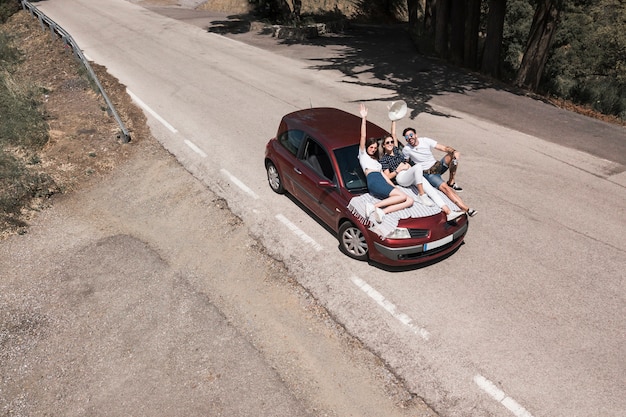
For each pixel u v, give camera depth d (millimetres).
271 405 5168
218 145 11617
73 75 17422
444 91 15672
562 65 25484
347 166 7293
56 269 7617
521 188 9273
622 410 4855
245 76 17422
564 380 5191
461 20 21234
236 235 8148
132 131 12656
